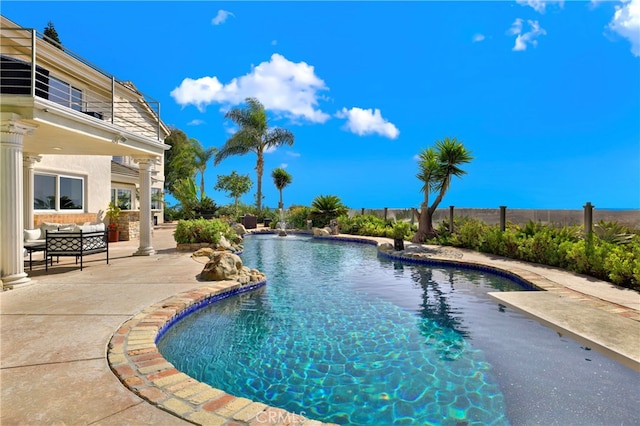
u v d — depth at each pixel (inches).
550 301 209.6
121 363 114.9
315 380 129.0
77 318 159.9
